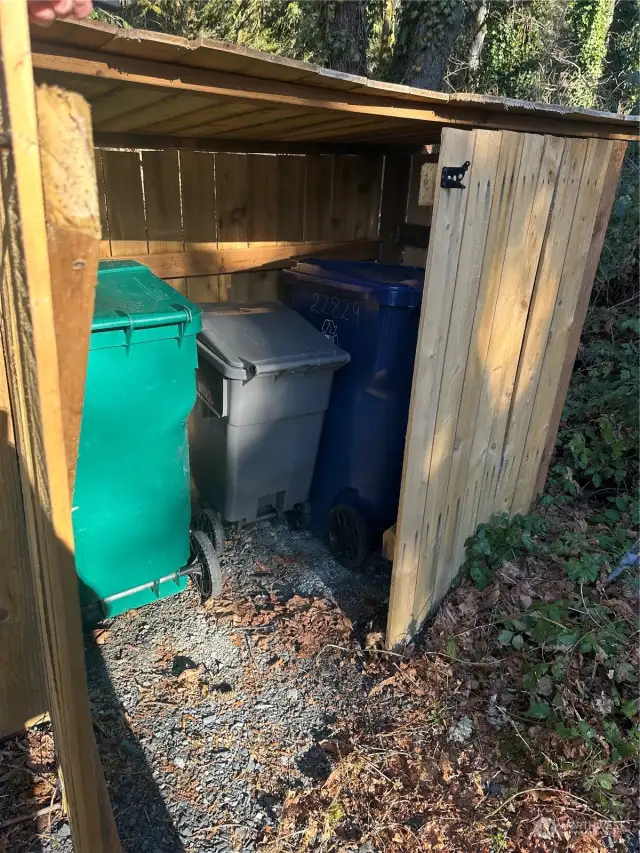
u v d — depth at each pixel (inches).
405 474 101.7
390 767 94.6
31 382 43.1
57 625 49.6
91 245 39.5
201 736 99.0
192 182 141.6
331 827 85.8
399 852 83.0
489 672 108.3
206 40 56.8
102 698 104.7
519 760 95.0
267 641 118.9
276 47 340.2
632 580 120.3
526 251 112.0
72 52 57.7
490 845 83.7
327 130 119.9
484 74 405.4
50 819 83.7
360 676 111.5
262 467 135.3
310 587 134.8
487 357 113.4
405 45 374.3
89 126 37.5
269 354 121.9
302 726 101.8
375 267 143.6
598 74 400.5
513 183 101.1
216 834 84.7
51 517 43.8
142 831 84.5
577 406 175.2
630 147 238.5
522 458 141.3
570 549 128.3
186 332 100.0
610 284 209.3
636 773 91.4
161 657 114.2
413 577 114.1
